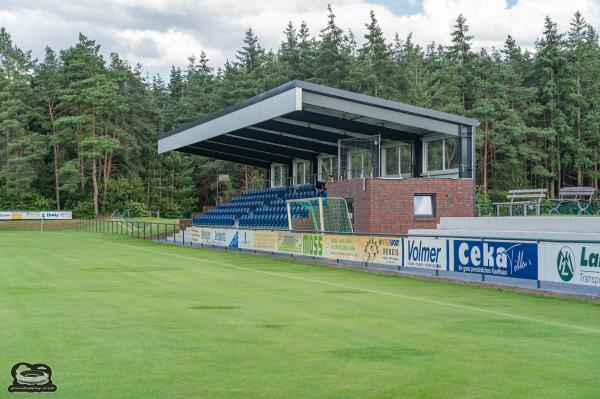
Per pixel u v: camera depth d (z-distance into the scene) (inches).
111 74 3233.3
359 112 1032.2
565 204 1363.2
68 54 3262.8
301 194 1376.7
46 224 2652.6
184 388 250.4
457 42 3262.8
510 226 909.8
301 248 971.9
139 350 318.0
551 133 2704.2
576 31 3376.0
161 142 1617.9
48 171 3275.1
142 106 3464.6
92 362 292.7
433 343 337.7
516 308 473.4
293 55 3499.0
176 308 463.5
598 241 511.2
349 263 846.5
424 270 723.4
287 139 1416.1
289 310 455.8
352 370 279.0
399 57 4097.0
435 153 1173.1
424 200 1079.0
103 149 3058.6
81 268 813.2
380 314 438.9
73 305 478.0
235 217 1545.3
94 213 3034.0
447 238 671.1
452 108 2746.1
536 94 2878.9
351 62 3184.1
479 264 633.0
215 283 641.6
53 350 317.7
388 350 319.9
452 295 550.6
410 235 725.9
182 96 4473.4
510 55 3472.0
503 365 289.4
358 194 1080.8
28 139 3068.4
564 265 543.5
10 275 718.5
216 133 1306.6
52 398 237.6
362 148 1193.4
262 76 3617.1
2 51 3262.8
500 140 2677.2
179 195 3395.7
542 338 353.7
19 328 378.9
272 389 249.3
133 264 878.4
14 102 3088.1
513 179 2704.2
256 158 1749.5
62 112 3240.7
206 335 357.7
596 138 2748.5
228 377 266.7
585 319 422.3
